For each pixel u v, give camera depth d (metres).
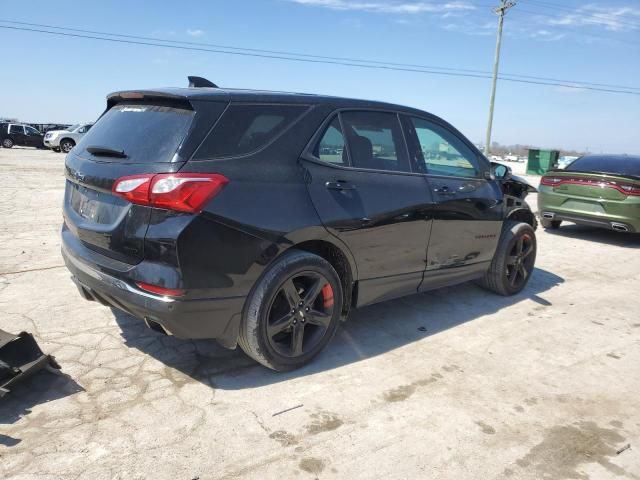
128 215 2.94
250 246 3.04
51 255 6.04
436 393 3.33
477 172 4.84
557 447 2.82
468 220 4.54
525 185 5.64
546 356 3.98
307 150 3.41
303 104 3.51
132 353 3.64
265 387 3.29
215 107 3.09
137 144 3.10
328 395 3.23
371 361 3.73
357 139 3.76
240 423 2.89
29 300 4.53
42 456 2.53
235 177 3.01
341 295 3.62
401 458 2.67
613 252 7.98
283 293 3.31
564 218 8.87
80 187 3.43
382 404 3.16
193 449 2.65
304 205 3.28
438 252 4.32
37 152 28.64
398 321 4.56
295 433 2.83
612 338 4.40
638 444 2.89
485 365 3.77
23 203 9.72
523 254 5.43
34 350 3.21
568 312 5.02
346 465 2.59
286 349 3.42
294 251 3.33
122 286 2.97
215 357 3.65
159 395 3.13
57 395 3.06
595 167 8.97
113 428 2.78
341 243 3.51
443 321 4.61
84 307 4.41
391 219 3.79
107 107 3.91
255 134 3.20
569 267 6.90
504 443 2.84
